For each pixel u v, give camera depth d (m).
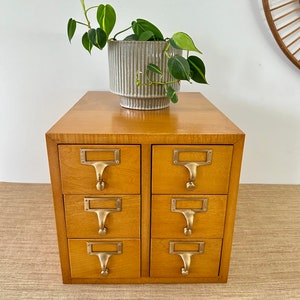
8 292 0.73
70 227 0.70
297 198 1.19
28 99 1.14
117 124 0.68
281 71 1.11
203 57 1.09
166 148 0.63
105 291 0.74
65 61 1.09
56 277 0.78
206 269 0.76
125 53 0.75
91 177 0.65
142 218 0.70
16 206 1.11
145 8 1.03
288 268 0.83
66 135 0.61
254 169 1.27
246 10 1.03
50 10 1.02
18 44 1.06
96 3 1.02
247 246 0.91
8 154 1.23
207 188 0.67
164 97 0.81
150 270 0.75
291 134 1.21
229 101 1.16
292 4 1.02
